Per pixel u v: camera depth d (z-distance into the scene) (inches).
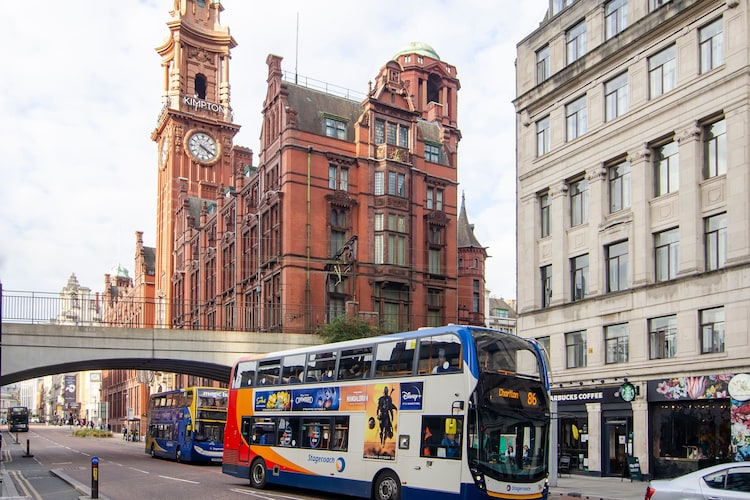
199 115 3838.6
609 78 1347.2
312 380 953.5
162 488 1021.2
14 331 1640.0
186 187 3700.8
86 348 1697.8
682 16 1187.9
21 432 4675.2
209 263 3006.9
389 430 813.9
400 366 822.5
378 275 2167.8
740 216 1070.4
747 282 1047.6
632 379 1226.6
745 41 1082.7
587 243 1375.5
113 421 5000.0
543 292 1499.8
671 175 1218.6
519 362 773.3
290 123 2119.8
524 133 1573.6
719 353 1082.7
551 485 1095.6
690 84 1170.0
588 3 1409.9
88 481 1170.6
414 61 2886.3
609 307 1295.5
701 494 576.7
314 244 2102.6
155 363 1868.8
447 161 2449.6
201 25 4050.2
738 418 1028.5
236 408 1095.0
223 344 1831.9
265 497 896.3
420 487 758.5
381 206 2207.2
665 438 1171.3
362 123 2225.6
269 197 2206.0
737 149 1083.9
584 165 1390.3
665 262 1213.7
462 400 732.0
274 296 2149.4
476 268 2832.2
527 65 1588.3
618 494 983.0
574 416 1310.3
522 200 1563.7
